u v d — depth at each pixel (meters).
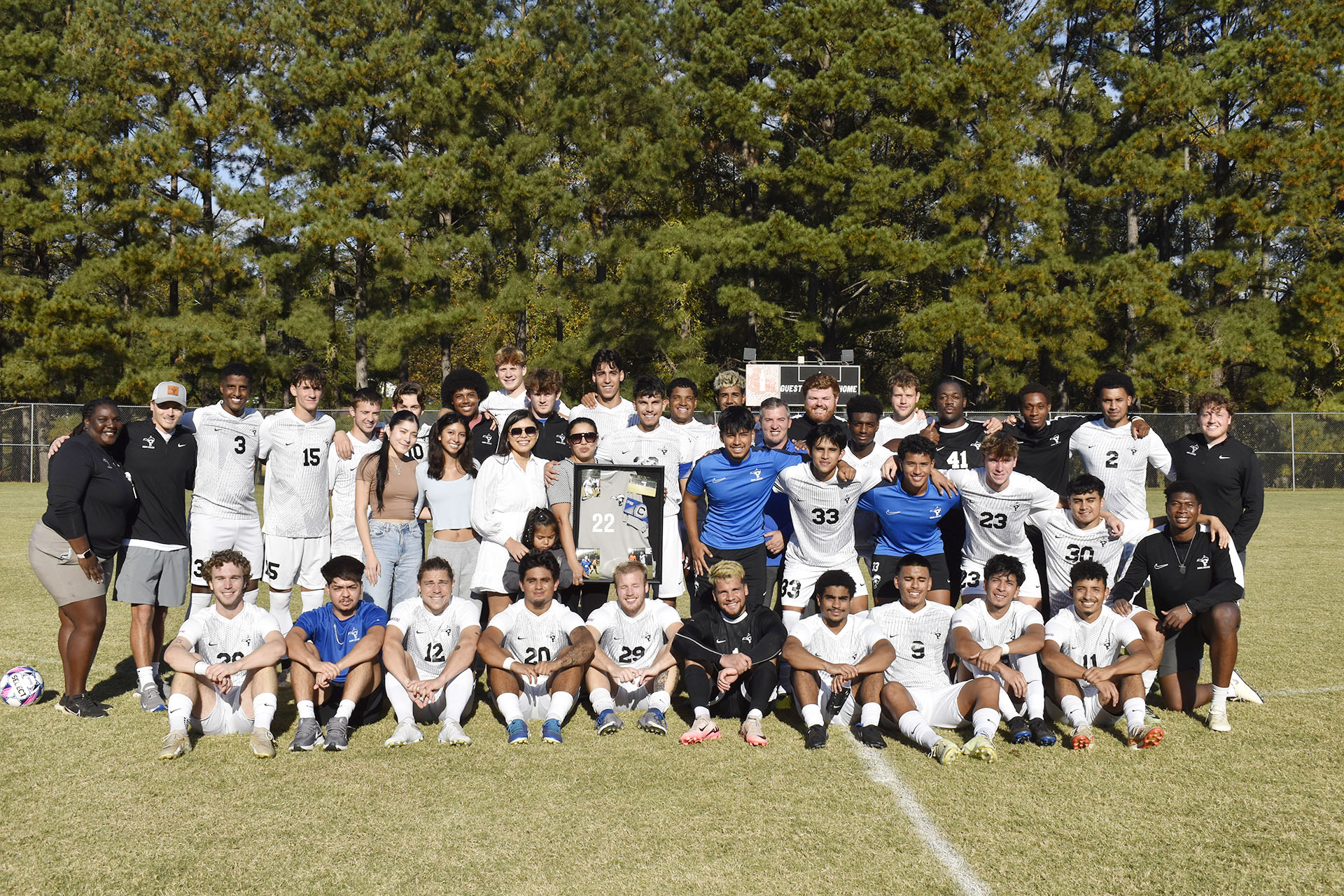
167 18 29.95
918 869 3.63
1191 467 6.21
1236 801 4.31
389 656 5.29
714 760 4.88
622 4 31.66
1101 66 29.09
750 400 23.59
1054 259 28.12
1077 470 23.23
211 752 5.00
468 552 6.34
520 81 30.00
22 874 3.60
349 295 36.03
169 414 5.80
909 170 28.22
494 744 5.16
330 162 29.44
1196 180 27.75
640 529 6.15
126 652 7.32
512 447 6.01
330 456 6.72
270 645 5.13
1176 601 5.72
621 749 5.07
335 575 5.36
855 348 35.62
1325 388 31.53
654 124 30.98
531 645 5.52
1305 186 27.22
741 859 3.72
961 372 33.44
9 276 28.72
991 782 4.55
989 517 6.01
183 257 28.06
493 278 31.59
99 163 28.30
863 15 28.83
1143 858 3.73
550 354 30.50
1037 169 27.56
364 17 29.89
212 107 28.64
